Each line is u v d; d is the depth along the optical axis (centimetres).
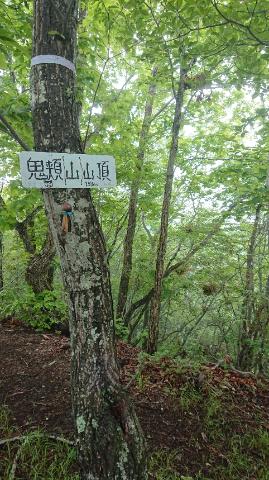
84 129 518
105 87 438
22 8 393
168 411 355
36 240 678
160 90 709
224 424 355
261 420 377
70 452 263
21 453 262
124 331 677
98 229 200
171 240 726
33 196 402
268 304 562
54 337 530
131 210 736
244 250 629
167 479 264
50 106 186
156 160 810
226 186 618
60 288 633
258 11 292
